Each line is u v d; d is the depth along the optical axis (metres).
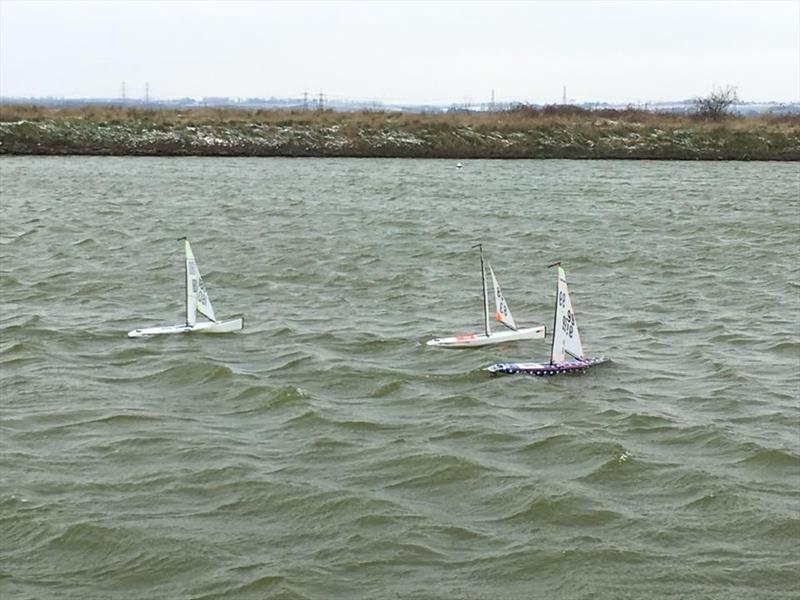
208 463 26.33
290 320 41.69
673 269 54.38
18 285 47.59
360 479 25.55
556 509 23.95
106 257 54.88
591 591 20.62
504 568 21.45
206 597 20.34
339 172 103.50
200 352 36.56
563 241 62.66
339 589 20.61
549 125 131.88
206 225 66.38
